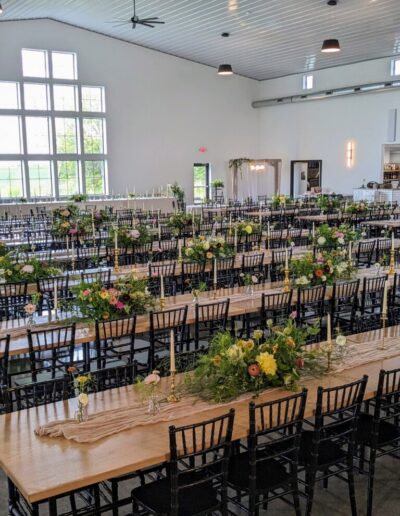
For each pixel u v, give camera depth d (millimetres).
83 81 19766
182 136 21969
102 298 5199
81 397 3240
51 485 2629
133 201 19016
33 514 2857
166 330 6070
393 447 4383
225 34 17406
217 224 13250
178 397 3582
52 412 3428
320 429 3357
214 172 22875
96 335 4938
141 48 20672
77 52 19516
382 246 9828
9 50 18500
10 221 14984
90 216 12633
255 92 23406
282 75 22125
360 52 18016
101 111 20312
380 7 13711
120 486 4020
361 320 6074
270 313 7516
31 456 2900
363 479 4102
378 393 3574
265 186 22969
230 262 8094
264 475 3328
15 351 4648
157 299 6285
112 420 3271
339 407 3475
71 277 7328
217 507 3043
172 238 11234
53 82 19312
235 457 3537
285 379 3627
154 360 5289
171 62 21328
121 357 5730
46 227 13859
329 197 17562
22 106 19016
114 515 3328
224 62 21125
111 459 2861
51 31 19000
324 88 20719
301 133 21969
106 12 16859
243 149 23422
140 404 3500
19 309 7172
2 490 3959
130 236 9594
